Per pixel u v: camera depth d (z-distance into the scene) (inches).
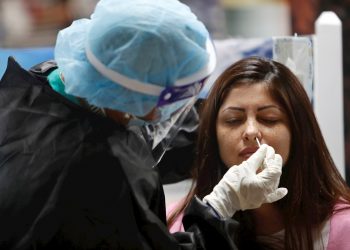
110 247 140.3
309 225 193.8
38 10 402.3
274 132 191.3
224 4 413.1
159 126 174.9
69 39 156.9
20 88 155.4
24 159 145.8
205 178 207.8
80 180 142.6
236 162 193.2
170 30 148.1
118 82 146.5
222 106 198.7
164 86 149.2
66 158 144.3
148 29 146.8
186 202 210.5
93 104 151.3
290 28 422.9
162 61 146.4
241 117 193.8
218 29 412.5
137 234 140.9
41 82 156.8
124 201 142.1
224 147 196.4
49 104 151.1
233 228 164.9
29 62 234.4
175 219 207.2
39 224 139.5
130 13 149.2
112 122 151.6
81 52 152.8
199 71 153.9
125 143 150.5
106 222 140.7
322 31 255.8
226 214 171.5
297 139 195.0
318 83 257.6
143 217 142.6
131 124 161.2
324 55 256.7
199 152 209.6
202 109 212.1
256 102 191.6
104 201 141.8
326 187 199.6
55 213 140.0
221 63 246.4
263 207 201.3
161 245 143.6
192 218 168.7
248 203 173.5
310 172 197.2
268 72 196.2
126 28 147.1
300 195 195.6
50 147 145.8
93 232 140.5
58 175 142.9
